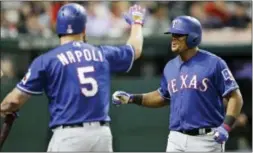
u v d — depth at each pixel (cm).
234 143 4691
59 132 2458
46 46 4612
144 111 4584
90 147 2455
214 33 5041
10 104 2475
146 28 5188
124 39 4691
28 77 2458
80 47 2506
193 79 2708
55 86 2462
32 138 4494
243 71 4959
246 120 4806
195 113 2703
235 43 4716
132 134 4572
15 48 4597
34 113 4497
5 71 4578
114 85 4509
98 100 2472
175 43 2741
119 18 5412
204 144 2694
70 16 2516
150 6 5556
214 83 2708
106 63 2542
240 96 2683
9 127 2608
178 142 2733
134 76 5069
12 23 4981
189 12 5584
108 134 2503
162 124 4594
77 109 2444
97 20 5194
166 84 2869
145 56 4962
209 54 2750
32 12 5209
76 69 2461
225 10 5591
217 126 2720
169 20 5481
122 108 4566
